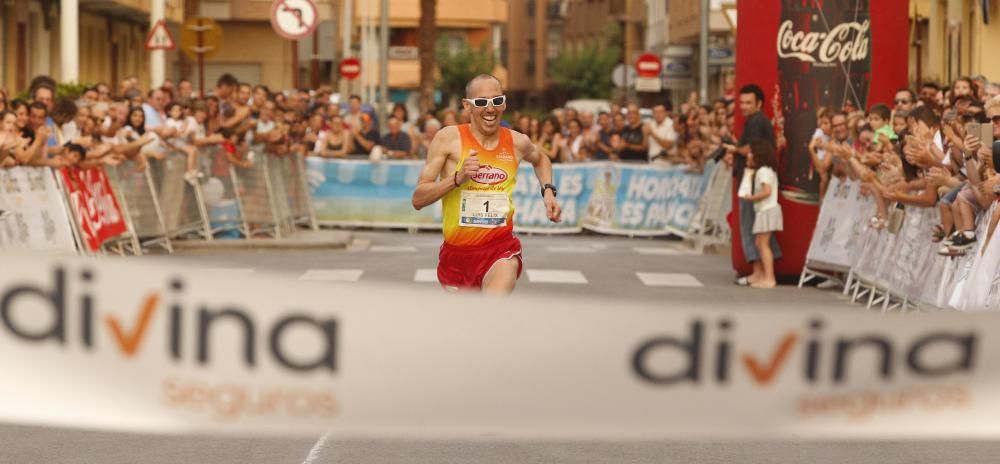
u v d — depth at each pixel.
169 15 50.16
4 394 5.58
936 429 5.49
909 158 13.45
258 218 23.48
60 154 17.16
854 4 17.97
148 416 5.57
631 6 95.25
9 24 39.91
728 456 8.32
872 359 5.46
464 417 5.56
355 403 5.53
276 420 5.56
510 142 9.37
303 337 5.52
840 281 17.80
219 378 5.57
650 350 5.47
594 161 28.73
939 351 5.46
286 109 27.52
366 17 70.00
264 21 59.44
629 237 28.19
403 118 29.19
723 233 24.06
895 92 18.11
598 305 5.47
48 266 5.53
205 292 5.52
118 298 5.56
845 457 8.35
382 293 5.49
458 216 9.29
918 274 13.86
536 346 5.48
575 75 98.62
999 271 11.43
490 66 92.75
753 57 18.17
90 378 5.58
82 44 46.56
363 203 28.78
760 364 5.46
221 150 22.91
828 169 17.98
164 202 21.25
